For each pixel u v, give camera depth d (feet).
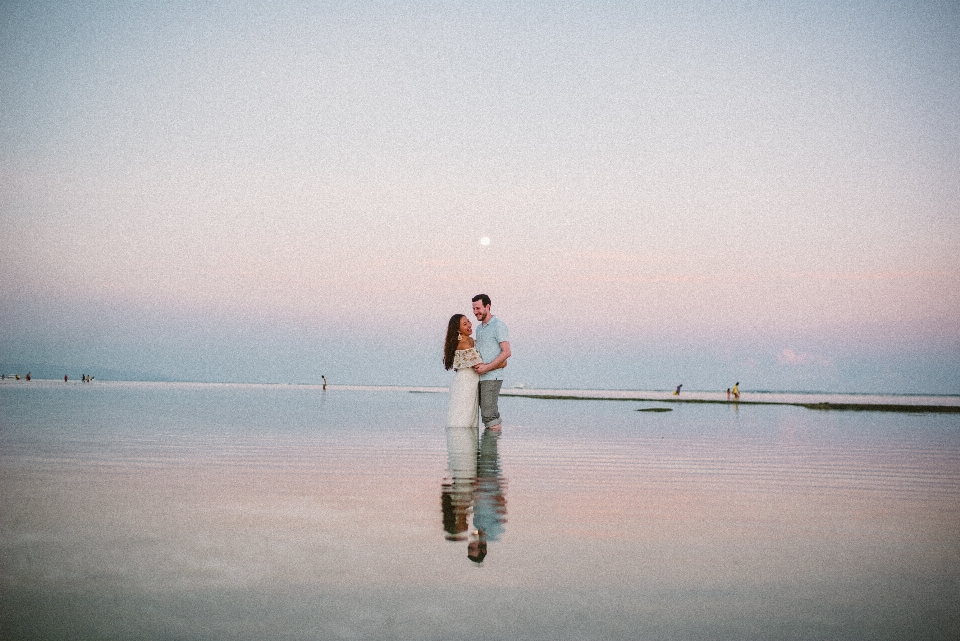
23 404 41.06
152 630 5.16
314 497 10.93
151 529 8.57
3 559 7.09
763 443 22.62
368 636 5.10
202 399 55.21
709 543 8.34
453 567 7.01
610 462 16.42
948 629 5.48
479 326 27.91
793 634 5.32
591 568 7.08
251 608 5.68
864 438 25.70
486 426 27.17
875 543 8.48
